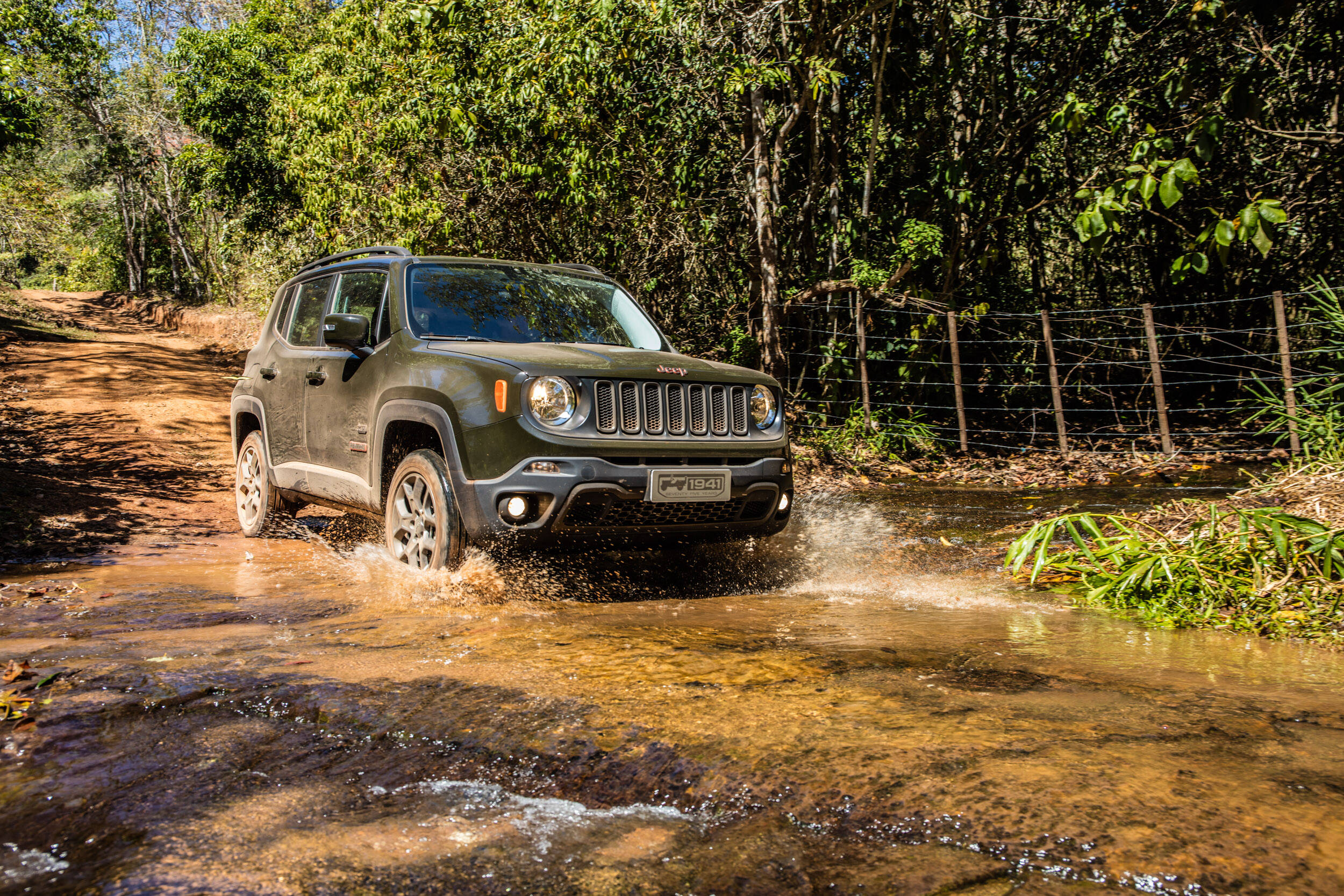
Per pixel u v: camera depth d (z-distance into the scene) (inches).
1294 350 426.6
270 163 1073.5
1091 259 549.3
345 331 184.7
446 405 164.9
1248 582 144.9
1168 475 344.5
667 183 438.3
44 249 1605.6
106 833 65.6
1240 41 426.6
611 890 57.3
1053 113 420.5
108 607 146.7
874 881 58.1
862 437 431.2
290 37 1147.9
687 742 81.2
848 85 471.8
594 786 74.5
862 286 428.5
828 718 87.4
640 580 176.2
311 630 129.0
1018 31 474.3
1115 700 93.7
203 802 71.1
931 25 462.9
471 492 158.4
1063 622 136.6
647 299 475.5
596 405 159.6
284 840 64.4
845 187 490.0
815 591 167.6
